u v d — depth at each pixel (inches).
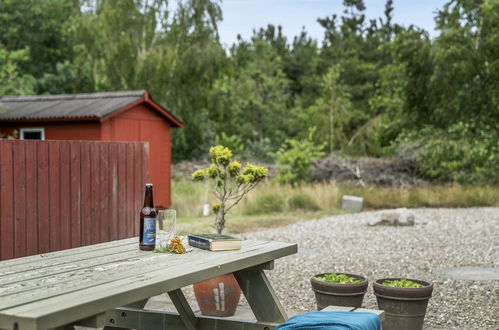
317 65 1690.5
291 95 1732.3
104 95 647.1
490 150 784.3
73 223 307.7
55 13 1283.2
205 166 1012.5
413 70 808.3
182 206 663.8
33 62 1262.3
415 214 621.3
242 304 261.1
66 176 303.6
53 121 605.0
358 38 1721.2
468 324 233.3
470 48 777.6
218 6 1169.4
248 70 1549.0
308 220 587.5
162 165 670.5
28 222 283.3
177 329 186.9
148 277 134.0
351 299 210.8
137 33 1144.2
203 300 229.3
